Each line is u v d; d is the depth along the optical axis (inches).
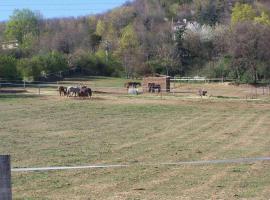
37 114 1412.4
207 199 450.9
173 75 4160.9
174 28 4712.1
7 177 214.2
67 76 3855.8
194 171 604.1
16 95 2111.2
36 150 786.8
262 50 3553.2
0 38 5103.3
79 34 5073.8
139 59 4207.7
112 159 705.0
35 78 3228.3
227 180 548.1
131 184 525.3
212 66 3909.9
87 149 803.4
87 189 499.2
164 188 505.0
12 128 1093.1
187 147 840.3
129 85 2716.5
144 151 788.0
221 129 1135.0
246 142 916.0
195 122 1285.7
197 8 5565.9
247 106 1827.0
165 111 1584.6
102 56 4249.5
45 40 4936.0
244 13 4990.2
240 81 3415.4
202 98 2165.4
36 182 530.9
